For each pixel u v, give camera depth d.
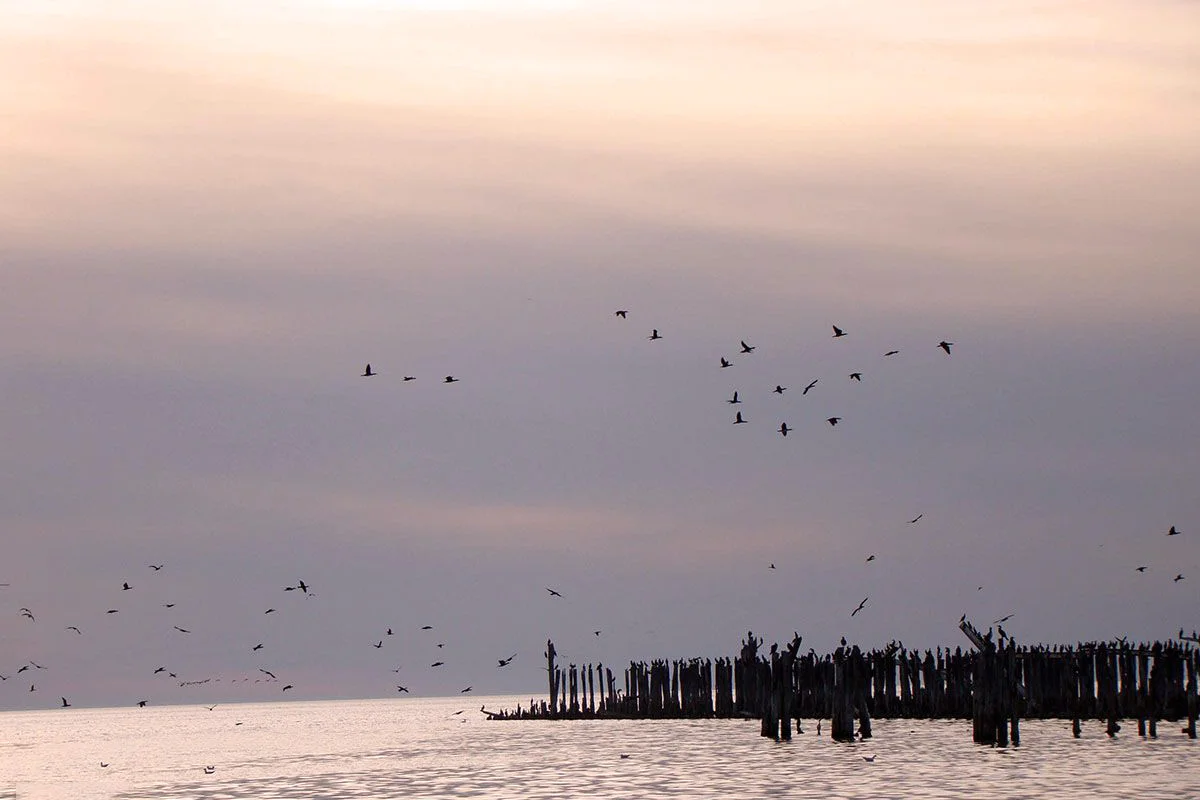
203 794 61.66
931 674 88.69
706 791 53.53
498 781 60.69
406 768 70.81
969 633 67.75
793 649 76.00
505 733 98.81
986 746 66.69
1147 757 61.53
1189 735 70.50
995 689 66.62
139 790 66.19
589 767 65.44
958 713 87.25
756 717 97.31
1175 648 78.62
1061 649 85.06
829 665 87.81
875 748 68.69
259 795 59.75
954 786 52.88
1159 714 80.38
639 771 62.28
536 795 54.34
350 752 89.19
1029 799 49.06
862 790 52.47
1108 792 50.56
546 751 76.88
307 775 69.75
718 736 81.88
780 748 71.31
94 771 84.00
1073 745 67.38
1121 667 78.94
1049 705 83.12
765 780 56.44
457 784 60.25
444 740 96.06
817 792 52.25
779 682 76.12
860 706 74.56
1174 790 50.97
